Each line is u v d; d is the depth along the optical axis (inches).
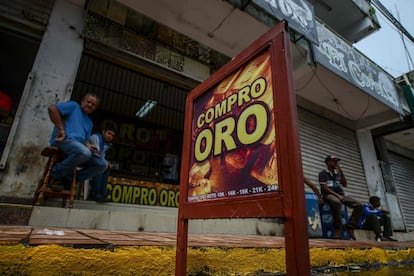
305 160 237.9
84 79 216.2
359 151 296.0
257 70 39.5
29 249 34.3
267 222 145.2
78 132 106.5
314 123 261.9
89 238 46.6
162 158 262.7
